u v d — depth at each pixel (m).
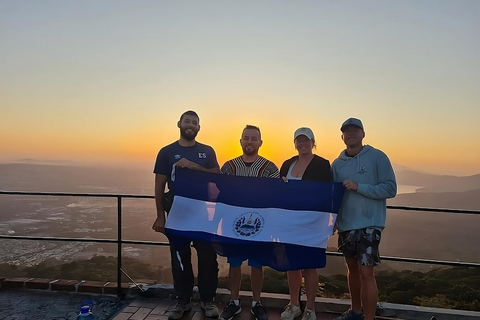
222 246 3.31
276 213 3.30
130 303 3.72
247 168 3.46
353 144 3.04
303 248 3.16
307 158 3.36
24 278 4.24
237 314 3.41
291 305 3.29
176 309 3.35
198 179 3.44
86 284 4.01
